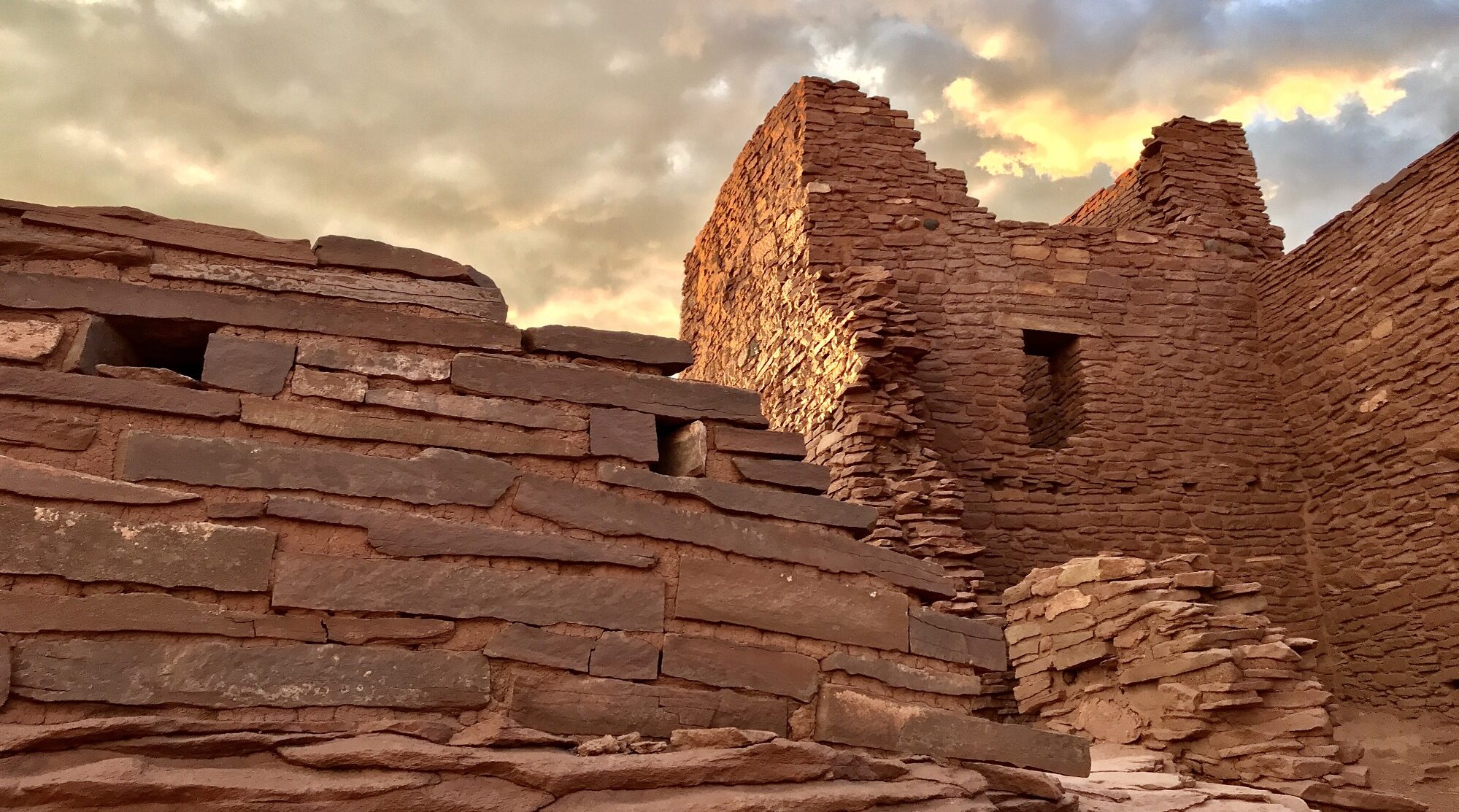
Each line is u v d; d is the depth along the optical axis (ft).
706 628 18.19
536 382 18.93
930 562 20.77
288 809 12.96
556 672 16.63
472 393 18.47
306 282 18.70
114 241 17.84
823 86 56.65
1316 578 50.78
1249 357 55.57
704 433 19.85
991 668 20.59
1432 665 43.57
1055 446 56.29
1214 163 60.39
